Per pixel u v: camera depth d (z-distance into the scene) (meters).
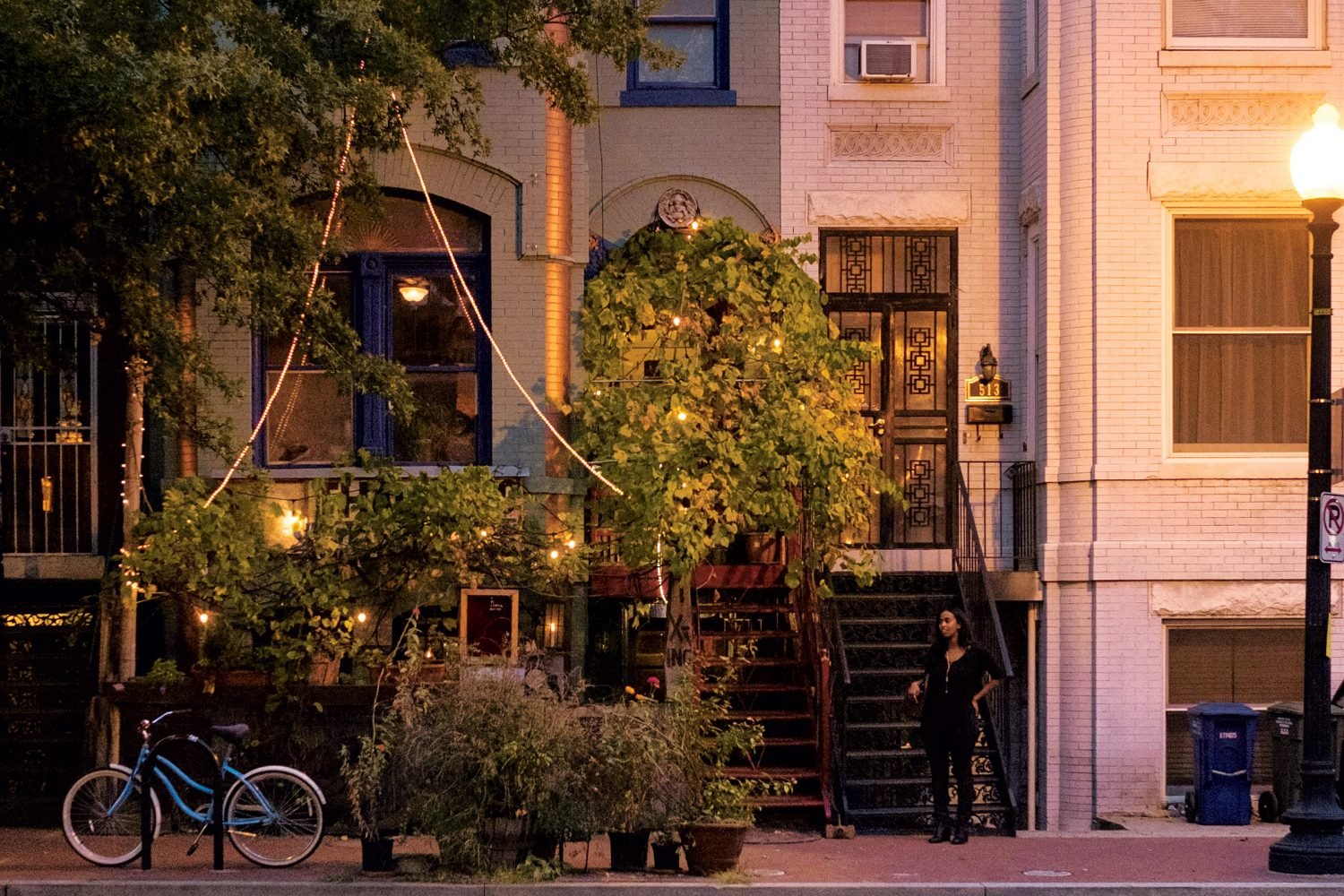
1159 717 15.76
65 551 16.62
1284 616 15.78
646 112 16.91
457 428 16.16
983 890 10.94
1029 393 16.80
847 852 12.67
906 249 17.06
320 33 13.23
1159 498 15.78
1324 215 12.03
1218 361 16.05
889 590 16.03
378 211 14.83
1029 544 16.42
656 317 16.06
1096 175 15.87
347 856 12.41
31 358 14.09
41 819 14.40
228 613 14.27
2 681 15.67
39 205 12.63
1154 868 11.85
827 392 15.52
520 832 11.55
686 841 11.66
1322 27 15.98
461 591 14.65
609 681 16.20
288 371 16.06
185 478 14.80
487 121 15.95
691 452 14.91
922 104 17.02
